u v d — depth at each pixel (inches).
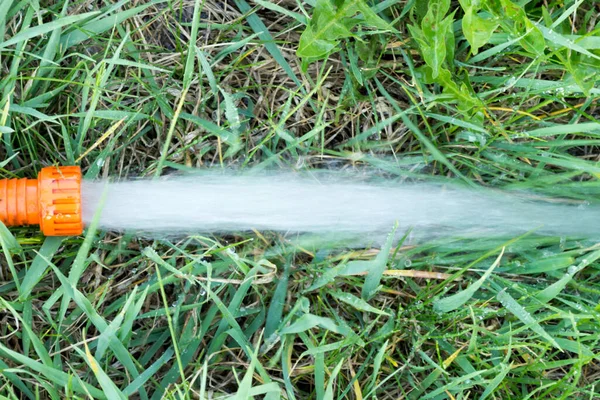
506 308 25.9
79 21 26.4
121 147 26.5
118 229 26.2
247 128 27.0
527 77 27.1
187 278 25.1
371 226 26.8
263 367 25.8
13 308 24.9
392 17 27.0
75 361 26.0
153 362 26.4
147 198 26.2
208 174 26.8
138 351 26.5
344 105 27.0
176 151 26.6
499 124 26.7
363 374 26.4
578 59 26.2
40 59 26.3
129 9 26.8
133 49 26.9
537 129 26.4
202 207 26.4
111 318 26.4
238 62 27.2
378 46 27.0
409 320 26.2
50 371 24.5
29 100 26.1
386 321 26.6
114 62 25.7
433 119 27.1
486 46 27.2
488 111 26.7
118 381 26.1
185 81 26.0
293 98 27.2
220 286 26.0
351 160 27.2
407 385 26.4
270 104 27.2
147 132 27.1
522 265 26.6
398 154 27.2
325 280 25.8
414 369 26.1
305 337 25.7
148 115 26.5
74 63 26.7
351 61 26.7
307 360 26.3
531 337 25.8
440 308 25.9
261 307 26.3
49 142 26.7
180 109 26.3
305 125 27.3
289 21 27.3
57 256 26.1
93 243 26.1
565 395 25.2
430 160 26.9
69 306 26.2
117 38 26.9
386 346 25.6
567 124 27.2
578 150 27.5
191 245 26.5
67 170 24.7
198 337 25.7
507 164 26.9
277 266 26.5
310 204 26.8
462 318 26.2
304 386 26.6
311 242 26.5
